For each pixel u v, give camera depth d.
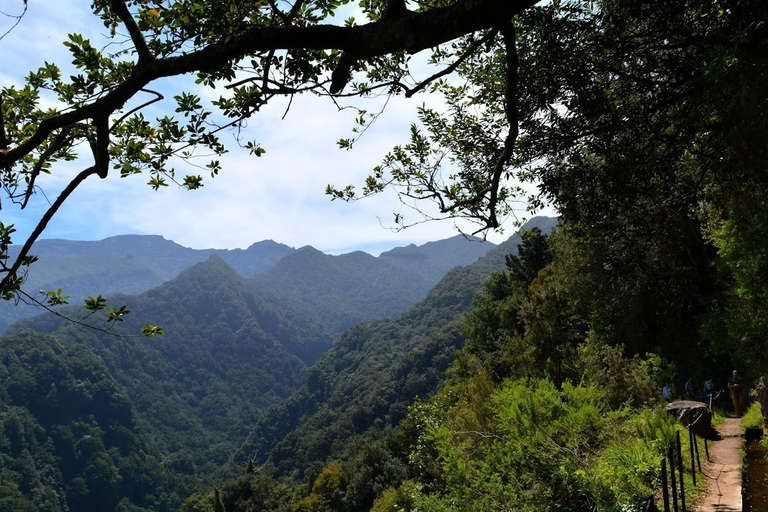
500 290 48.28
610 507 5.34
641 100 4.30
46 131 2.63
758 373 8.96
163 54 3.38
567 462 6.05
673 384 18.47
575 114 4.24
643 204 4.68
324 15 3.72
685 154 4.59
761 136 3.35
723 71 3.07
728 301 11.55
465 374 30.56
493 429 8.29
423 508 8.12
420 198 4.84
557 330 12.52
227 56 2.59
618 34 4.00
